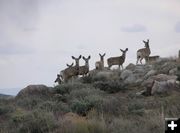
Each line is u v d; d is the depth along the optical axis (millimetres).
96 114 58656
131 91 79062
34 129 51750
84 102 65812
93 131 46781
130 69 99625
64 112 62875
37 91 83750
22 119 56719
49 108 64938
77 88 82812
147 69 94000
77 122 49156
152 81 76625
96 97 68438
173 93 72312
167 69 87000
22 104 73438
